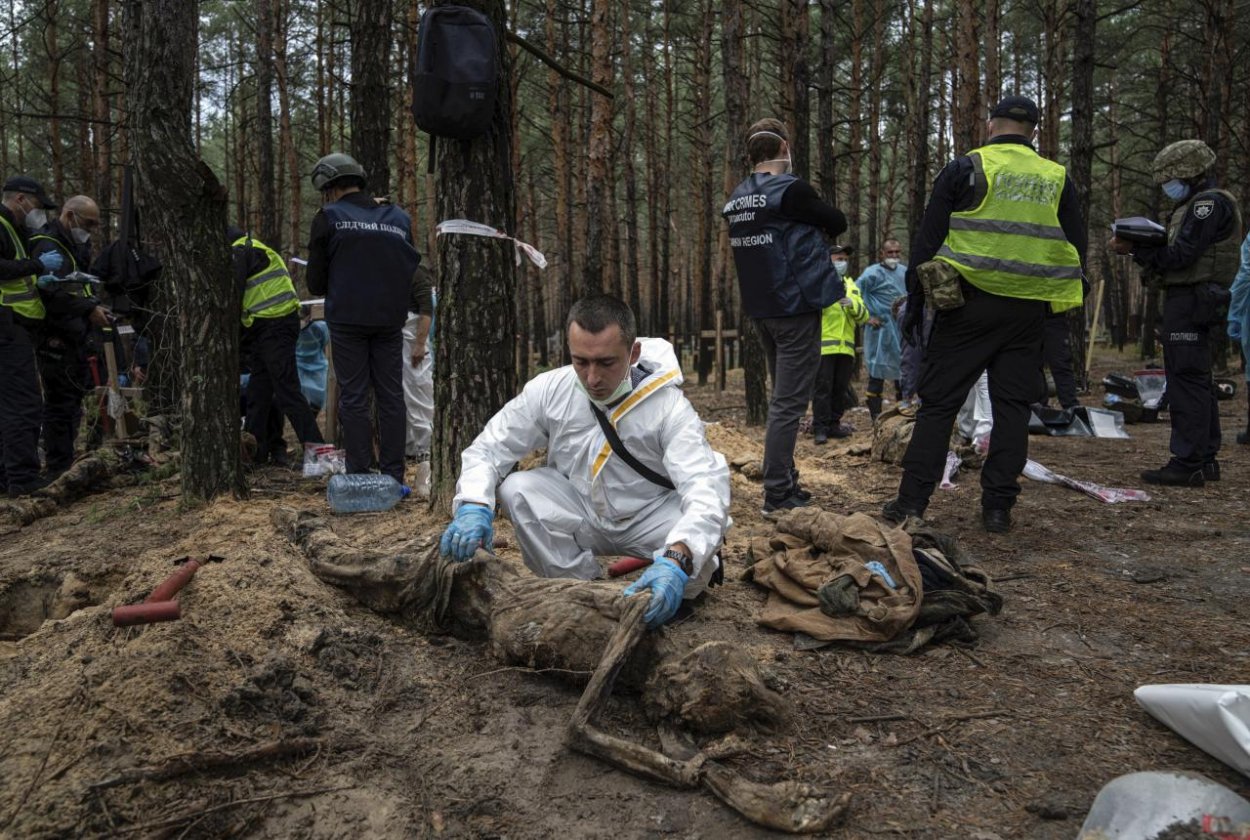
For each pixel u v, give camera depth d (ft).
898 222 110.63
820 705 8.63
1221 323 18.11
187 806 6.61
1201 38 57.36
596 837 6.59
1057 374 29.01
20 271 18.17
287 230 90.07
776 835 6.63
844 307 25.26
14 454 18.75
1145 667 9.60
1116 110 81.61
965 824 6.75
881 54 61.36
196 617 8.87
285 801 6.88
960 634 10.22
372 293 16.92
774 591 11.05
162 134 15.28
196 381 16.22
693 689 7.82
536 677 8.89
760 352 29.86
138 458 20.66
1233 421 29.07
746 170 32.99
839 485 19.15
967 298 14.24
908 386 27.45
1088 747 7.88
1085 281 14.92
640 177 98.27
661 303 71.67
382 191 25.96
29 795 6.48
